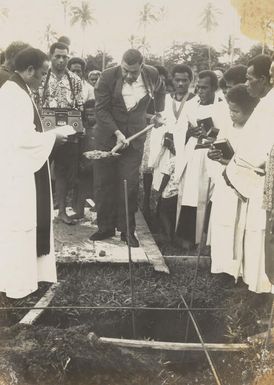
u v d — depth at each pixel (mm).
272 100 5094
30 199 5055
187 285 5262
